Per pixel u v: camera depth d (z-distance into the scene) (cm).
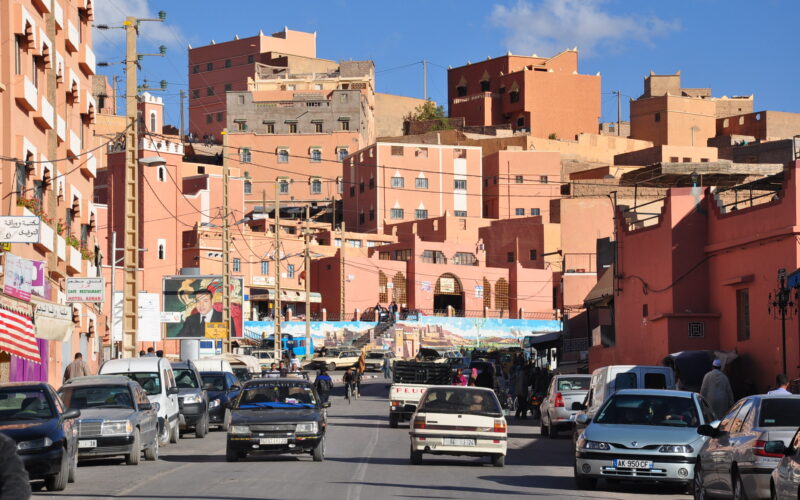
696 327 3697
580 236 10675
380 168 12525
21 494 607
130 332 3728
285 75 15388
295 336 10225
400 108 16212
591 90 14388
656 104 14250
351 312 10825
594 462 1839
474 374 4734
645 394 1989
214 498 1666
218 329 6303
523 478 2084
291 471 2178
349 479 2005
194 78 16688
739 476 1462
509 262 11762
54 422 1845
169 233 9769
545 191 12700
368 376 8919
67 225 4228
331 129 13738
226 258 5988
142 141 9656
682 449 1816
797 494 1186
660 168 8269
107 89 13512
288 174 13550
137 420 2347
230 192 11425
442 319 10738
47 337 3306
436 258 11338
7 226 2697
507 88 14438
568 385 3416
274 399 2559
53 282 3828
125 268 3756
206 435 3394
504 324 11062
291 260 11044
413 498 1683
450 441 2325
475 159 12838
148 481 1964
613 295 4503
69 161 4244
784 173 3219
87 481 1980
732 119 14400
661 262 3872
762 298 3288
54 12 3891
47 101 3725
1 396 1906
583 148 13688
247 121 13800
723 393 2428
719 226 3638
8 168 3250
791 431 1415
